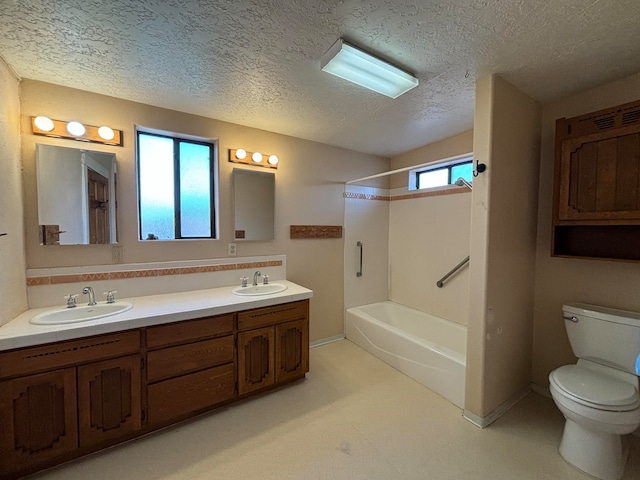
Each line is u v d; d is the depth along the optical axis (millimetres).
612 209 1665
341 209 3256
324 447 1688
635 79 1747
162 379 1784
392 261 3580
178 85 1881
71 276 1945
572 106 2020
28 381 1436
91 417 1585
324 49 1505
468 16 1250
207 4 1183
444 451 1652
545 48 1484
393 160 3572
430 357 2287
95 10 1211
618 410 1386
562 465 1551
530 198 2102
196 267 2410
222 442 1728
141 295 2188
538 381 2229
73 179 1934
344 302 3336
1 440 1395
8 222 1613
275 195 2799
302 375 2398
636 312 1768
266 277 2650
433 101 2096
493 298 1852
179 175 2410
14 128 1693
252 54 1548
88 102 1966
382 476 1488
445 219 2947
